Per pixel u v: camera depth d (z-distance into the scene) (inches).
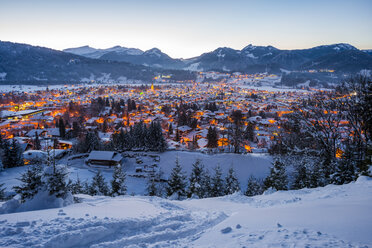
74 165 2365.9
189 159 2431.1
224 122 4466.0
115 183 1373.0
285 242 247.6
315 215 338.0
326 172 1024.9
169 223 390.6
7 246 265.0
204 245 283.9
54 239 284.7
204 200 749.9
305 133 1154.0
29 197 549.0
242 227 331.6
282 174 1199.6
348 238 239.6
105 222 354.6
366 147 742.5
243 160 2261.3
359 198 425.4
